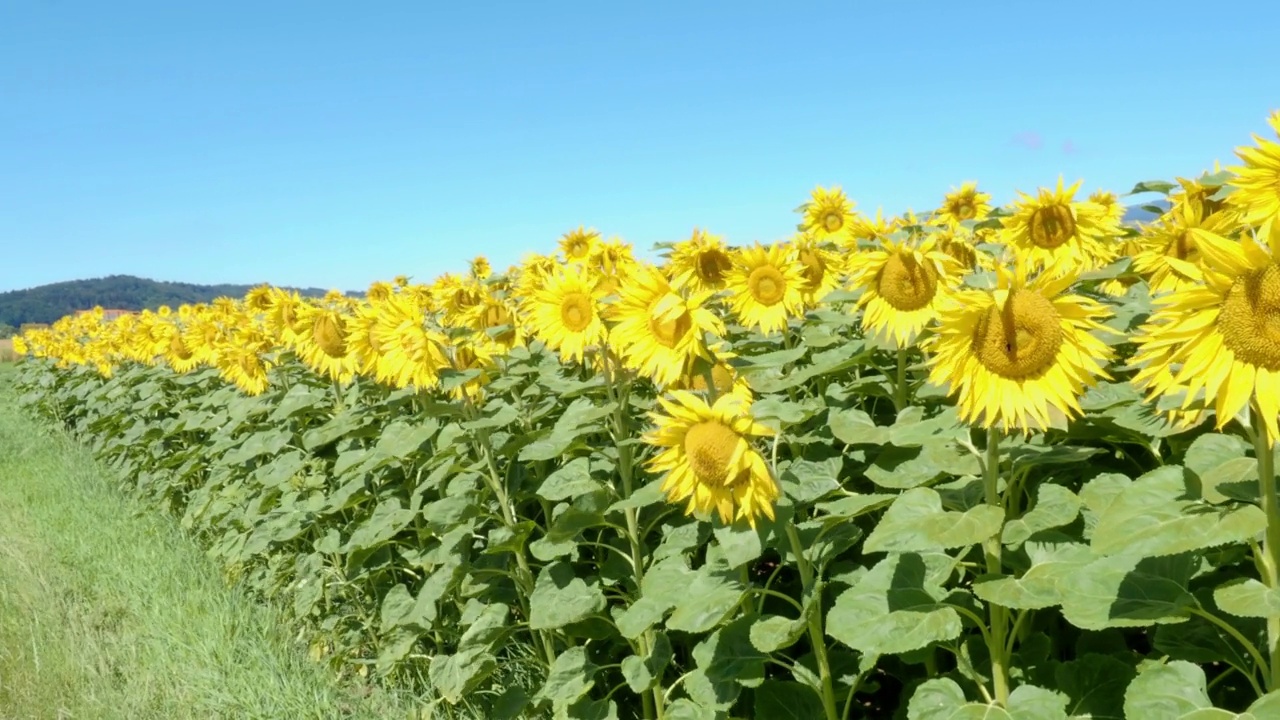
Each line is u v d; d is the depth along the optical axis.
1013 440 3.57
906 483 3.47
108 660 6.23
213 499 8.46
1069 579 2.76
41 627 6.73
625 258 7.50
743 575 3.72
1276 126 3.47
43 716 5.53
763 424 3.38
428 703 5.12
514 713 4.73
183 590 7.31
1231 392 2.20
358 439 6.98
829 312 5.44
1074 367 2.75
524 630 5.42
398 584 5.75
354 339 5.97
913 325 4.38
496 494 5.22
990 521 2.73
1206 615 2.52
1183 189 4.84
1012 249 5.19
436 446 5.64
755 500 3.21
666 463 3.36
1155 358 2.37
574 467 4.58
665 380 3.80
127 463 11.53
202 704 5.52
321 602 6.89
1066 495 3.10
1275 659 2.42
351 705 5.57
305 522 6.84
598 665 4.54
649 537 4.85
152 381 11.88
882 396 4.96
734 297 5.76
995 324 2.78
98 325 20.03
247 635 6.37
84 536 8.94
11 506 10.81
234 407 8.01
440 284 9.20
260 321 9.30
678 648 4.81
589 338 4.53
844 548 3.53
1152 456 4.01
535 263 7.80
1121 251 6.00
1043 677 3.27
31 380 21.25
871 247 5.09
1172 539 2.36
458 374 4.88
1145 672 2.66
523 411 5.69
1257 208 3.49
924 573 3.15
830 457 4.12
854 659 3.78
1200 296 2.23
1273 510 2.32
